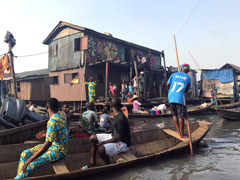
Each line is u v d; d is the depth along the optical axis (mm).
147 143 5027
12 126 7547
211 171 3582
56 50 18203
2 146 3652
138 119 12164
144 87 16094
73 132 4871
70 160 4000
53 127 3053
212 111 16281
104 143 3607
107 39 17609
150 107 16781
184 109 4758
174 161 4199
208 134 7238
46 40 18688
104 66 16188
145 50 21859
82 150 4238
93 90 10797
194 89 30547
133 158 3869
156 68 23234
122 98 15453
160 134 5363
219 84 19188
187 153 4762
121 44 19047
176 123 5035
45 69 25766
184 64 5203
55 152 3150
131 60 19656
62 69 17406
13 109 7484
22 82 22578
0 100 20469
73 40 16688
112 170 3691
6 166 3564
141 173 3566
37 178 2748
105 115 5688
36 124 5613
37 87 20859
